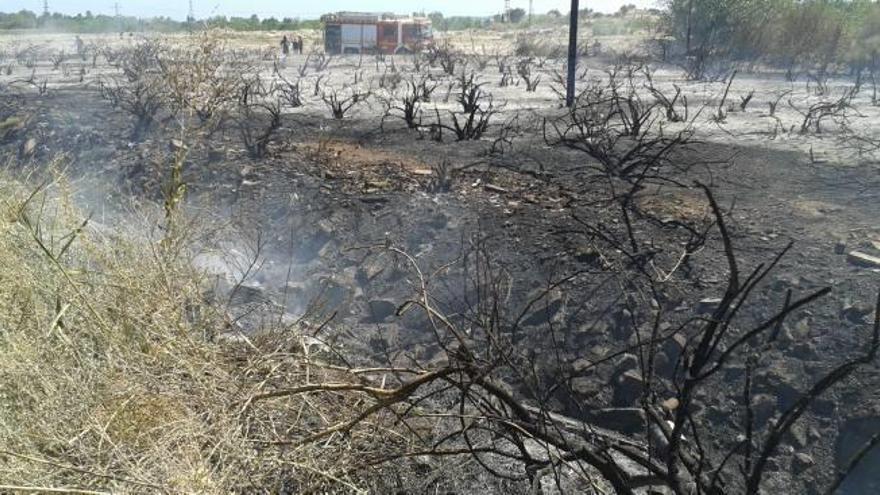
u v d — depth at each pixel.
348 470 4.09
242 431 4.18
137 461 3.72
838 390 5.63
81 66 32.34
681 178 10.07
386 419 4.69
